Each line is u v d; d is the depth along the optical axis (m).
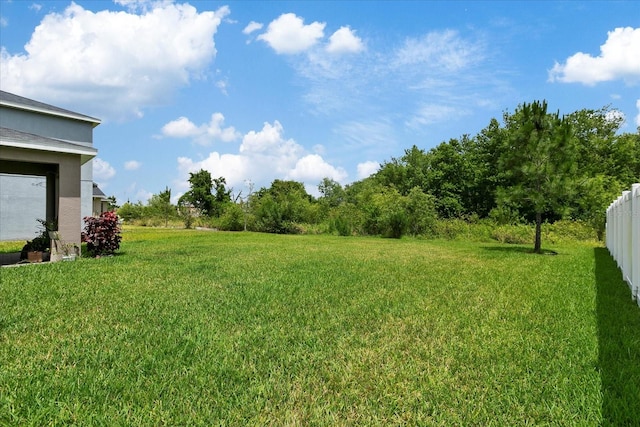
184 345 3.85
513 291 6.68
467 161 33.66
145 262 10.00
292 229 27.19
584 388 2.94
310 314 5.07
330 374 3.21
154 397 2.79
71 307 5.37
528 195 14.02
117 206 45.03
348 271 8.80
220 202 41.47
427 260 11.20
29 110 16.06
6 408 2.61
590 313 5.20
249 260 10.62
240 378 3.11
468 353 3.70
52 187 13.10
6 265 9.54
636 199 6.07
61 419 2.48
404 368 3.35
